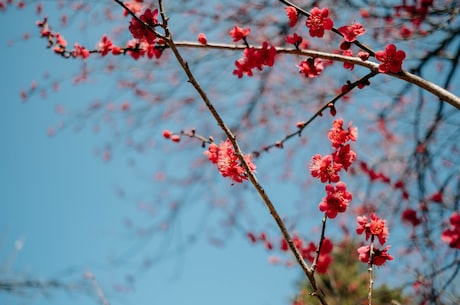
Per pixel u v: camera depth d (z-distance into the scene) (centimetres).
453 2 412
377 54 253
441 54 416
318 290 206
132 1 381
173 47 242
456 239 226
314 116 305
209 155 271
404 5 427
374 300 455
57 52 329
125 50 314
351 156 244
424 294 393
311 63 281
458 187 419
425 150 454
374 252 232
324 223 228
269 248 457
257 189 218
